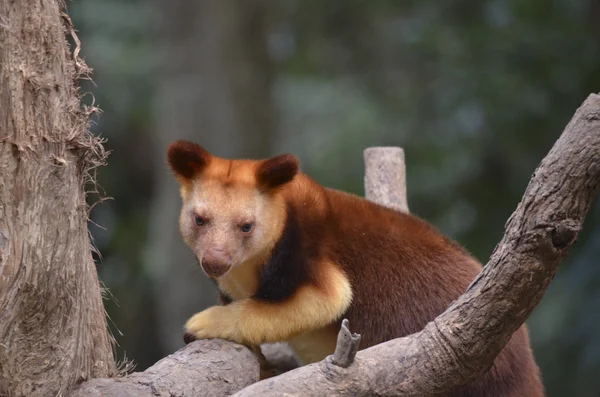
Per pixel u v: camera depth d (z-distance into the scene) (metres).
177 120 26.06
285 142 29.44
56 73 6.77
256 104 26.50
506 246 6.27
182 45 26.11
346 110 29.16
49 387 6.94
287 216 8.53
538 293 6.33
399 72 27.84
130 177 29.47
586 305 20.23
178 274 24.70
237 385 7.52
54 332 6.90
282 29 28.73
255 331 8.04
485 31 24.97
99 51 28.20
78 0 28.73
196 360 7.54
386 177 11.48
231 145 26.08
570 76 23.45
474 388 8.08
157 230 26.41
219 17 25.88
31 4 6.56
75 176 7.00
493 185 24.53
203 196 8.38
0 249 6.50
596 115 5.85
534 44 23.98
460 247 9.21
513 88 23.56
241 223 8.22
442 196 24.97
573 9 24.81
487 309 6.44
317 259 8.51
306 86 30.20
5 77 6.49
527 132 23.61
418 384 6.64
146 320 27.38
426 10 26.88
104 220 28.59
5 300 6.54
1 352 6.65
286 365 10.10
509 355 8.21
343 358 6.49
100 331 7.52
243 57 26.11
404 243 8.87
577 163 5.84
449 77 25.05
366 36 28.30
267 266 8.40
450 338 6.61
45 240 6.70
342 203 9.09
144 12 29.36
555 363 20.48
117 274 27.56
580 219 6.00
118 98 28.39
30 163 6.61
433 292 8.59
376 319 8.62
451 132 25.56
